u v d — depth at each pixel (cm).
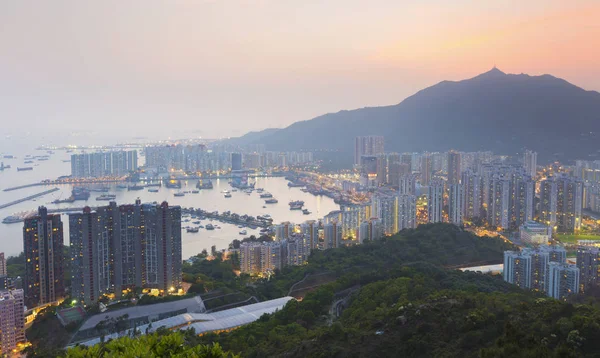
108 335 15325
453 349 8819
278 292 19225
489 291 15962
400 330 10194
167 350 3175
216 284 19500
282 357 10588
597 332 8138
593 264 19075
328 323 14350
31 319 16838
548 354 6284
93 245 18025
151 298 17700
